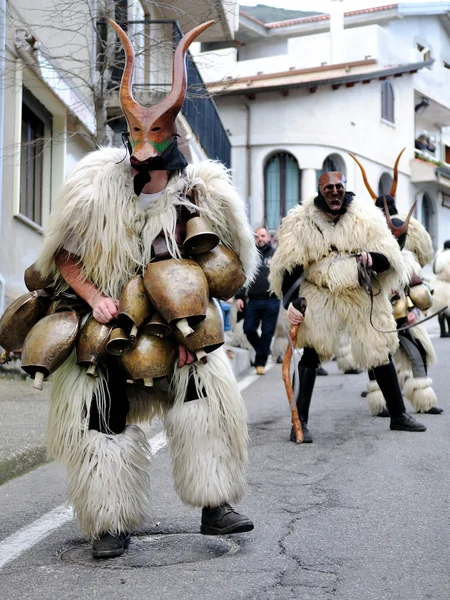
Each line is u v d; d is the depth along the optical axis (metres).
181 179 3.99
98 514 3.87
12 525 4.76
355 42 35.56
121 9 12.30
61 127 14.05
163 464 6.18
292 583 3.62
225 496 3.94
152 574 3.75
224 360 4.07
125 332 3.84
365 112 34.50
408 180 37.34
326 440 7.00
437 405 8.77
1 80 11.27
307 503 5.03
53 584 3.67
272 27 40.28
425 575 3.73
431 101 39.69
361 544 4.21
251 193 32.50
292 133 32.53
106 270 3.93
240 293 13.08
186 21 16.30
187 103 17.06
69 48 13.95
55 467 6.31
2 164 11.43
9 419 7.50
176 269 3.83
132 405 4.20
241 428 4.04
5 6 11.32
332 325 6.91
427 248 8.60
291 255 6.85
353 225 6.73
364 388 10.29
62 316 3.89
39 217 14.05
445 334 18.16
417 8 39.28
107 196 3.90
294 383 6.86
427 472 5.73
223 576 3.71
